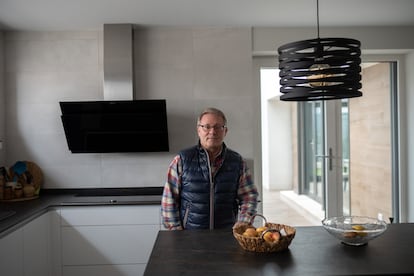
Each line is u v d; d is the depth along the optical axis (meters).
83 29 3.43
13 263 2.33
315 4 2.89
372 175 3.86
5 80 3.42
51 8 2.86
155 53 3.46
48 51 3.44
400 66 3.78
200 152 2.15
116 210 3.01
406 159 3.79
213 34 3.48
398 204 3.85
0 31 3.38
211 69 3.48
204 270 1.41
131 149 3.38
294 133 7.45
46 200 3.15
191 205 2.15
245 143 3.48
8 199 3.16
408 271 1.37
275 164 7.94
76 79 3.45
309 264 1.45
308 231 1.95
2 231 2.16
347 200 3.83
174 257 1.56
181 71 3.46
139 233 3.01
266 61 3.72
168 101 3.47
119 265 3.00
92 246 3.00
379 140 3.87
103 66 3.38
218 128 2.08
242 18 3.22
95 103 3.05
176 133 3.47
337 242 1.74
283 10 3.03
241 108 3.49
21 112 3.44
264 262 1.49
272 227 1.72
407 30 3.54
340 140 3.80
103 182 3.47
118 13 3.02
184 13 3.06
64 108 3.09
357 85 1.67
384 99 3.88
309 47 1.62
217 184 2.15
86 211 3.00
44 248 2.86
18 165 3.34
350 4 2.91
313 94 1.67
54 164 3.46
